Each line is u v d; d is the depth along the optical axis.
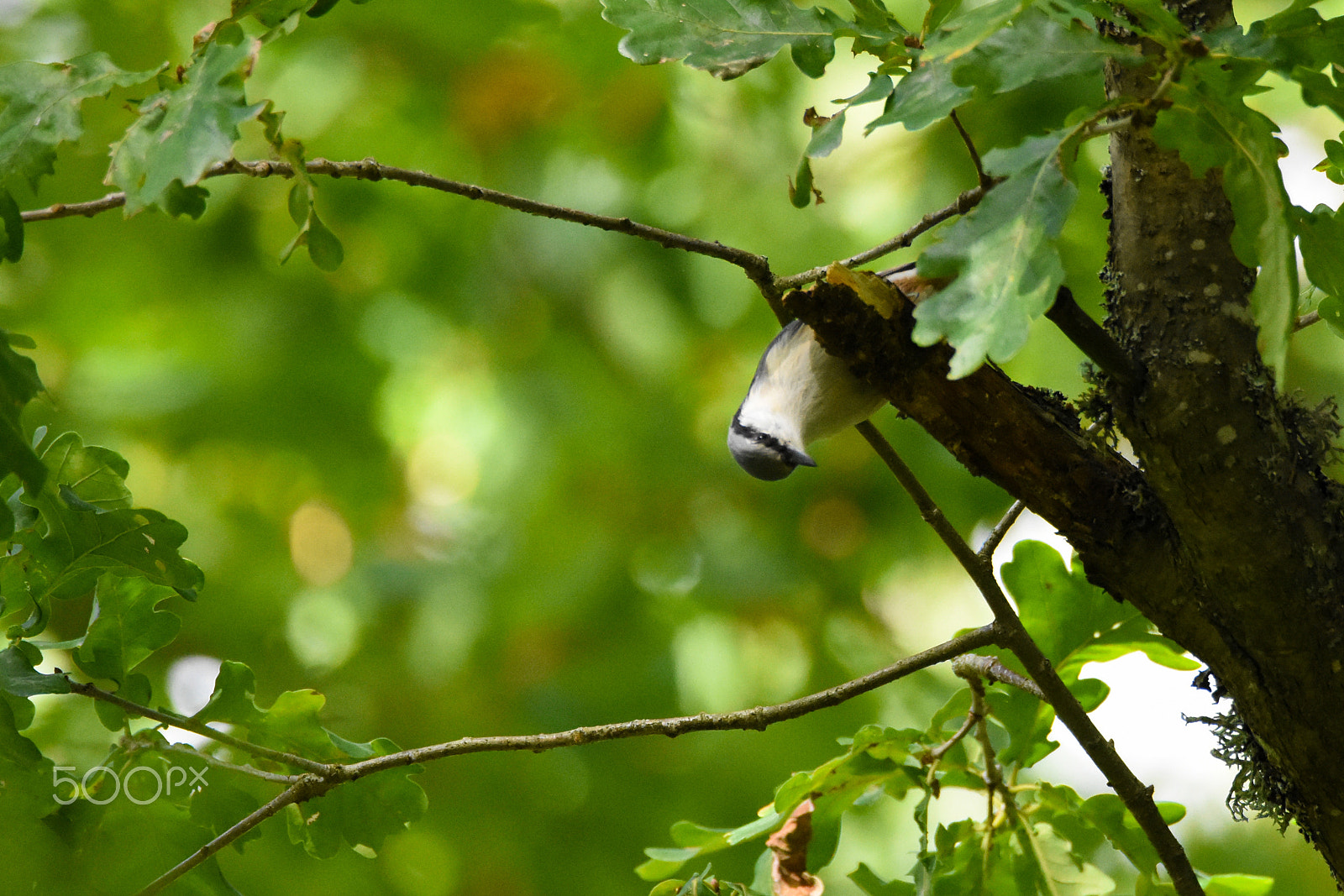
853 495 11.01
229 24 3.35
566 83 10.73
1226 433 3.98
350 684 10.49
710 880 5.04
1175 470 4.05
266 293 10.98
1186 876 4.55
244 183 10.75
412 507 11.48
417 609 10.77
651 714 10.44
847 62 10.66
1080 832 5.03
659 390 11.35
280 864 8.62
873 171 10.58
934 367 4.48
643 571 11.05
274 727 4.48
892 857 9.91
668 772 10.31
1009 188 2.90
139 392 10.61
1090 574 4.55
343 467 11.02
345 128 10.70
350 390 10.95
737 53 3.60
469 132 10.84
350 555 11.28
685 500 11.17
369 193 10.80
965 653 5.05
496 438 11.13
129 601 4.23
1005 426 4.48
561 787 10.18
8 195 3.31
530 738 4.66
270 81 10.66
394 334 11.24
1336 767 4.26
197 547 10.75
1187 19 4.11
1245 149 3.04
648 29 3.63
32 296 10.77
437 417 11.70
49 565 4.05
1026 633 4.76
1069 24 3.05
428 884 10.07
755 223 10.73
